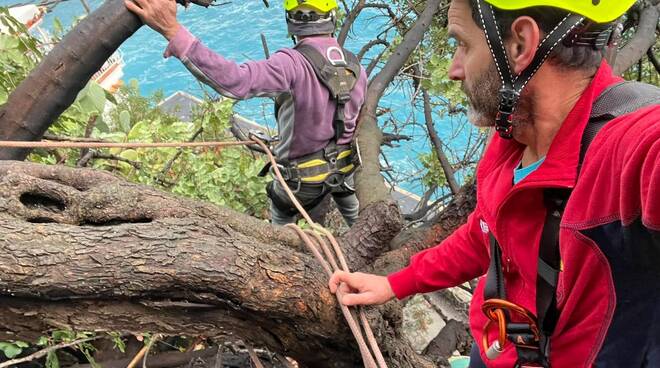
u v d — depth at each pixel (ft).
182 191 11.96
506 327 4.58
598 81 3.62
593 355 4.01
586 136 3.59
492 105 3.89
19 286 5.07
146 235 5.52
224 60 7.82
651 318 3.66
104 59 7.32
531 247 4.22
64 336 9.98
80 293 5.28
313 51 8.87
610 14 3.38
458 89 11.84
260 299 5.77
